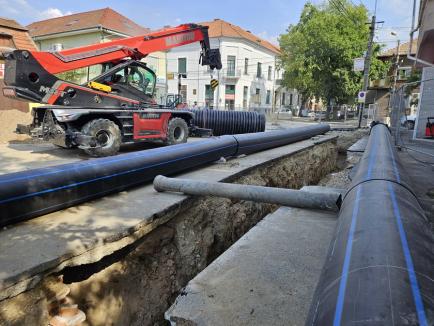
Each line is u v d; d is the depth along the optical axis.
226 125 12.13
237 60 36.88
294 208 4.10
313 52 30.92
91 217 3.54
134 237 3.38
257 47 39.88
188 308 2.29
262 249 3.05
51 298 2.64
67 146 7.16
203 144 6.10
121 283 3.27
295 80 34.75
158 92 26.31
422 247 1.78
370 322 1.26
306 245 3.12
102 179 4.08
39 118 7.83
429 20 6.48
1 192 3.08
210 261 4.43
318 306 1.59
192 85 37.00
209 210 4.68
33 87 7.05
